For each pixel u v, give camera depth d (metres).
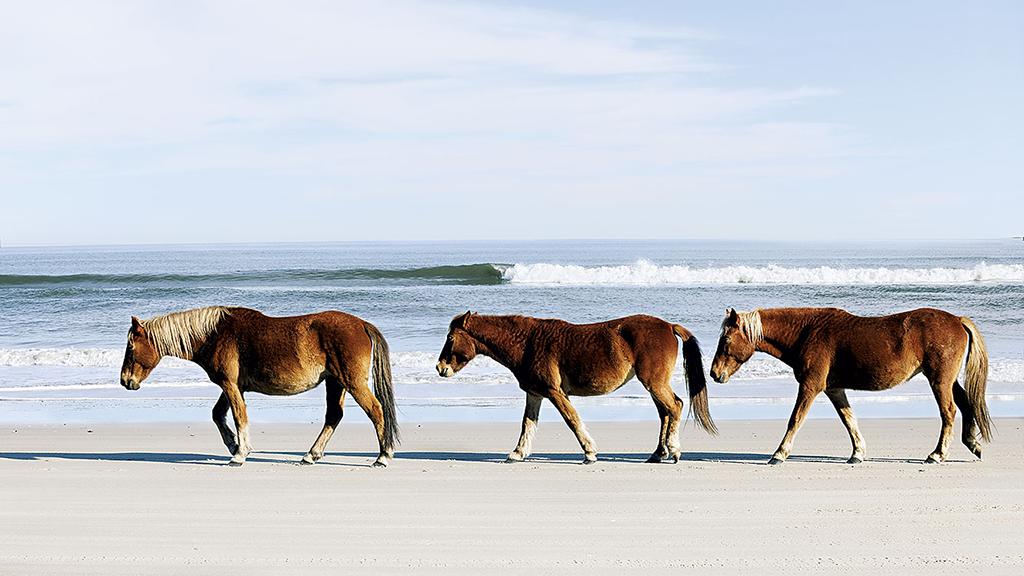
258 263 83.38
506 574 5.82
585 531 6.84
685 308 30.30
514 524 7.05
